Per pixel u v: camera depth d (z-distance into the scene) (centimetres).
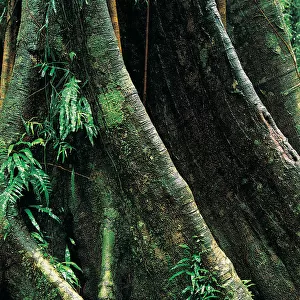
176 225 330
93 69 336
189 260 328
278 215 374
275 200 373
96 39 334
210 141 387
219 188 390
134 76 399
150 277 345
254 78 448
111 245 366
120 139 333
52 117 352
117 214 371
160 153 332
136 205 339
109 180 373
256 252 383
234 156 381
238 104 371
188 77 384
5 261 330
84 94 345
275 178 371
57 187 379
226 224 391
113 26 364
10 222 332
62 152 365
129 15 393
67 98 332
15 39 370
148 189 332
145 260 340
